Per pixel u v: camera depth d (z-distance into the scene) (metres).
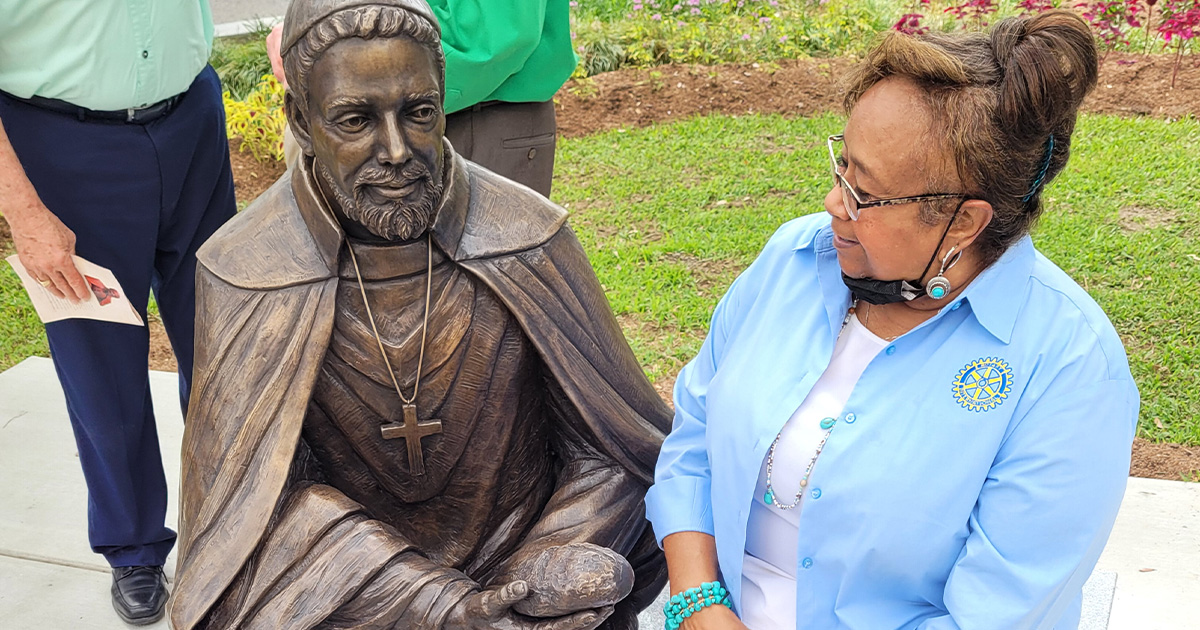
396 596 1.89
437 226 1.94
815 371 1.86
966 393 1.71
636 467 2.20
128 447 3.00
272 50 2.53
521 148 3.44
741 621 1.99
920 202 1.61
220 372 1.95
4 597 3.11
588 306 2.12
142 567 3.10
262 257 1.96
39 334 5.38
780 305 1.97
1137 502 3.39
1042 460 1.67
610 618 2.20
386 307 1.98
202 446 1.96
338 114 1.73
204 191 3.07
